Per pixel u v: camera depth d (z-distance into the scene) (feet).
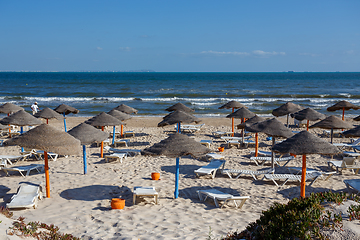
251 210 22.07
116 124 37.73
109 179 29.09
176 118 41.91
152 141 49.26
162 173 31.55
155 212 21.29
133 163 35.53
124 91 168.66
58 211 20.98
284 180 29.58
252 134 55.06
